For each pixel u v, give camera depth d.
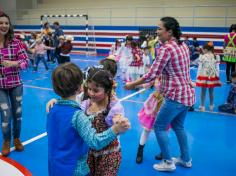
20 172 1.50
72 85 1.63
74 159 1.63
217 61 5.59
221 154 3.83
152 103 3.28
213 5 13.66
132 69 7.74
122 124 1.52
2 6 20.02
